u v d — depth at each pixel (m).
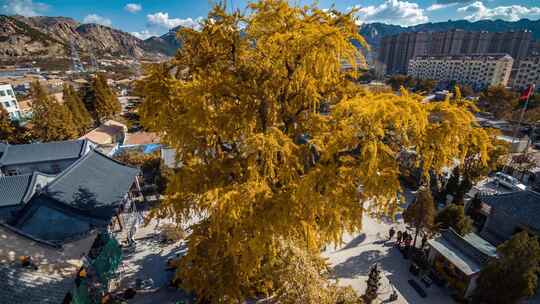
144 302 14.47
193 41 11.59
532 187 28.97
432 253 17.12
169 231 19.23
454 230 17.98
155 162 29.00
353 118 7.53
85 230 17.09
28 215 16.55
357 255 18.23
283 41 8.88
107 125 45.34
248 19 10.28
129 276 16.20
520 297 12.58
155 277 16.08
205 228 11.66
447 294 15.45
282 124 12.47
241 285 12.59
